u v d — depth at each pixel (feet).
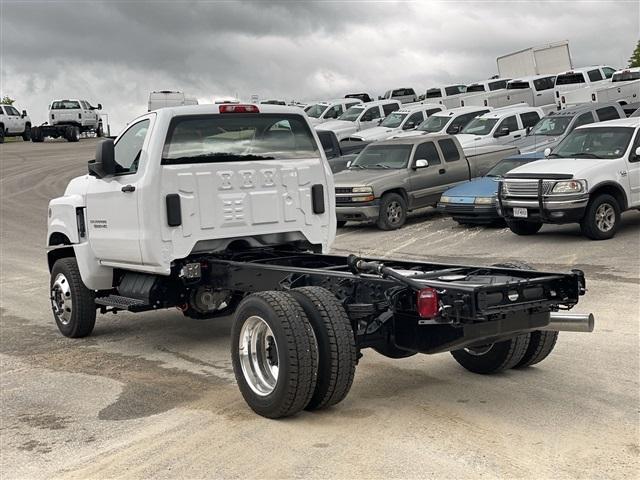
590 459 15.75
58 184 95.04
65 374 23.84
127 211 23.86
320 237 25.82
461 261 40.65
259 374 19.15
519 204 44.98
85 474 16.15
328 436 17.48
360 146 76.33
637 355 22.97
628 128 45.83
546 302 18.06
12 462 16.98
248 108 24.40
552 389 20.25
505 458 15.90
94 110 169.17
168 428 18.60
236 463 16.26
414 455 16.20
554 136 62.28
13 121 156.35
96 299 26.76
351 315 19.04
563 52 119.96
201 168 23.53
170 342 27.37
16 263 48.37
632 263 36.96
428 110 93.81
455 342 17.80
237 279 22.86
